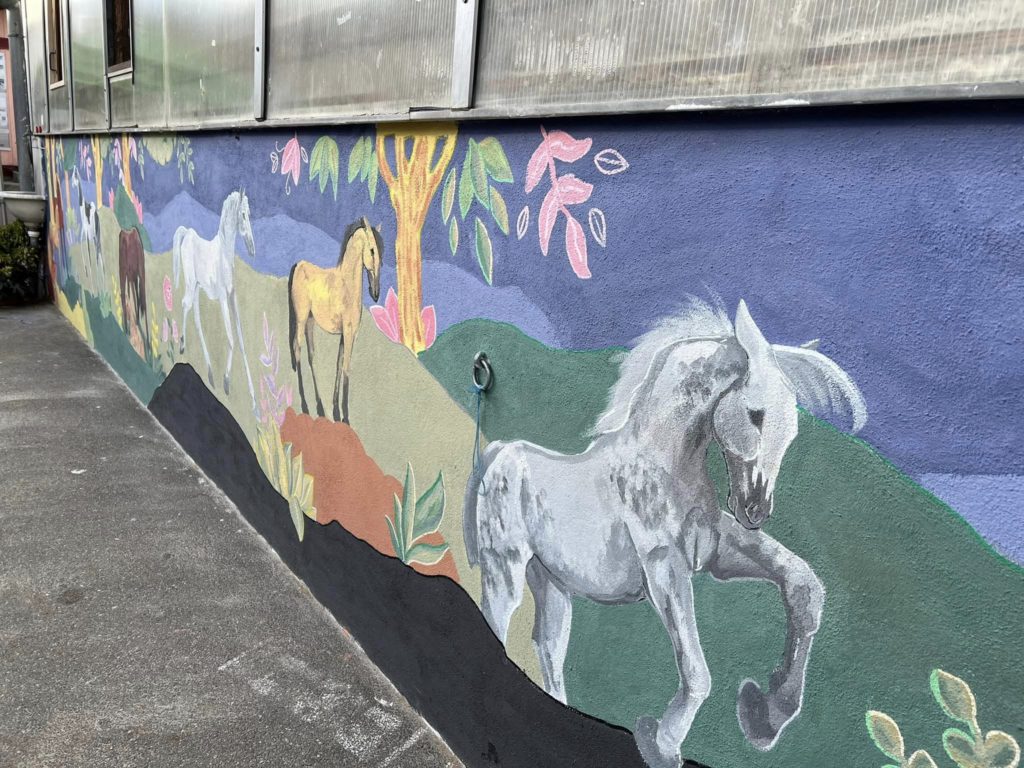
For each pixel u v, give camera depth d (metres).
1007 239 1.14
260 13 3.35
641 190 1.70
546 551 2.10
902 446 1.29
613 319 1.81
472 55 2.13
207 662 3.04
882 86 1.27
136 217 5.79
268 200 3.58
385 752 2.62
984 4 1.15
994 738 1.21
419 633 2.74
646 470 1.77
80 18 6.61
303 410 3.47
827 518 1.41
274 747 2.61
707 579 1.66
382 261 2.71
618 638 1.91
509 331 2.13
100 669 2.96
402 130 2.51
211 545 4.00
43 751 2.53
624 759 1.93
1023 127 1.11
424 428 2.58
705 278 1.58
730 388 1.56
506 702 2.33
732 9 1.49
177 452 5.28
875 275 1.30
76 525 4.12
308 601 3.52
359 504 3.06
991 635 1.20
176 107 4.62
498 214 2.12
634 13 1.68
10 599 3.39
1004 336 1.15
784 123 1.41
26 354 7.54
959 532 1.23
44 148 9.38
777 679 1.53
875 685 1.36
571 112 1.80
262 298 3.77
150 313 5.70
